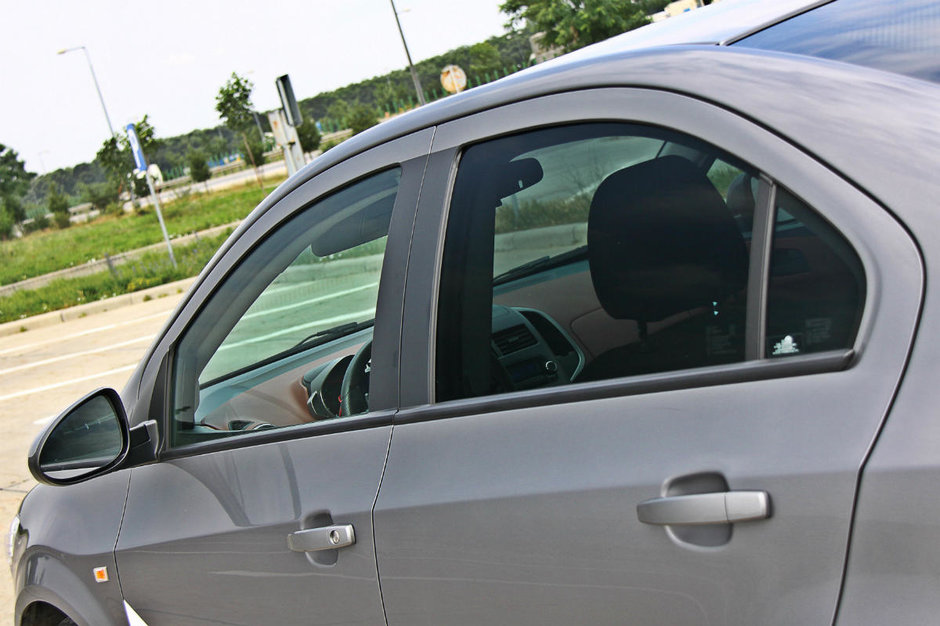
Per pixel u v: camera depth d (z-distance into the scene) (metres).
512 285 1.51
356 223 1.78
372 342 1.67
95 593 2.07
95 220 64.75
